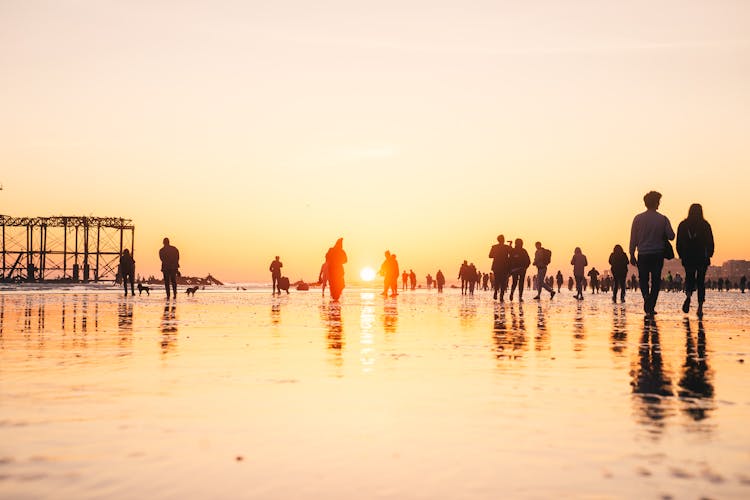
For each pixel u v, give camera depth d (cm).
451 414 447
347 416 440
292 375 614
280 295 3859
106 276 9238
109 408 462
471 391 533
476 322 1349
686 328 1185
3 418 429
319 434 391
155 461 334
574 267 3322
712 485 299
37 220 9081
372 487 296
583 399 500
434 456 346
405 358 740
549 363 701
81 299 2581
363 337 994
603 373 632
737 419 433
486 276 6544
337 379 592
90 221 9044
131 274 3078
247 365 679
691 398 505
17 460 335
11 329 1107
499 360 725
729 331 1115
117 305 2058
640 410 461
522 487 296
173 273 2677
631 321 1388
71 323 1247
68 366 665
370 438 382
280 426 411
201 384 562
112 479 305
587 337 999
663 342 925
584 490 293
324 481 304
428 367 668
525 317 1539
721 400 497
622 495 286
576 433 395
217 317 1476
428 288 8425
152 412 450
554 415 444
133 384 561
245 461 335
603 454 350
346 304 2369
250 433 393
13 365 671
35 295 3094
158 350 809
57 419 427
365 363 697
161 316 1494
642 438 384
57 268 9138
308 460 338
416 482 303
